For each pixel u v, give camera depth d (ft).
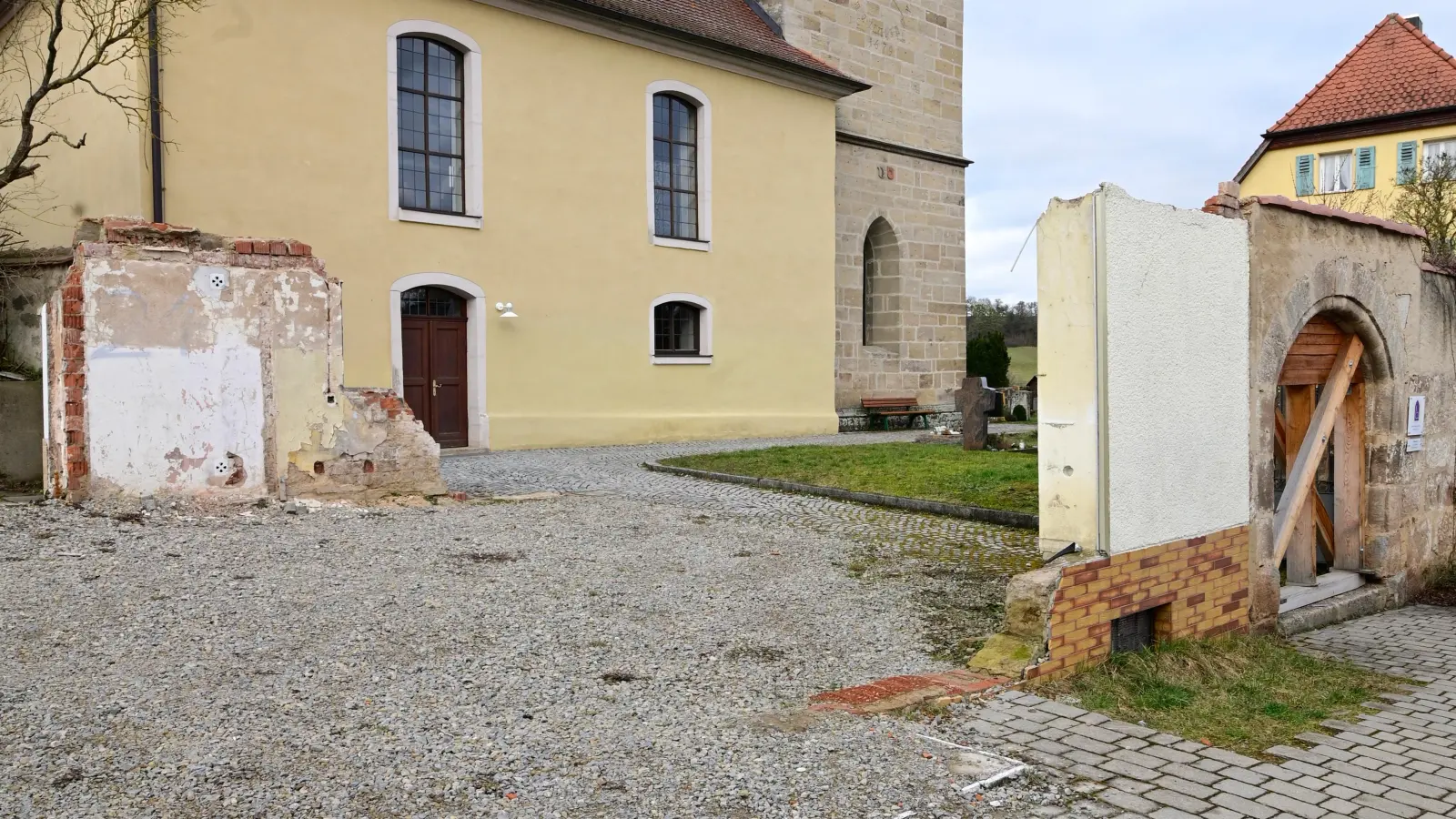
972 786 13.73
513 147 55.72
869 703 16.56
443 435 54.19
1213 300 22.34
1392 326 30.07
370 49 50.08
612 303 60.59
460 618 20.51
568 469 47.03
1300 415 29.48
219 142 45.34
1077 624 19.11
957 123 91.15
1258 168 112.37
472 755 13.92
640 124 61.82
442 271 52.95
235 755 13.58
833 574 26.71
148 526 26.66
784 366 71.41
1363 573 31.09
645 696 16.66
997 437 59.98
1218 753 15.78
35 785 12.46
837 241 80.69
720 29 67.62
